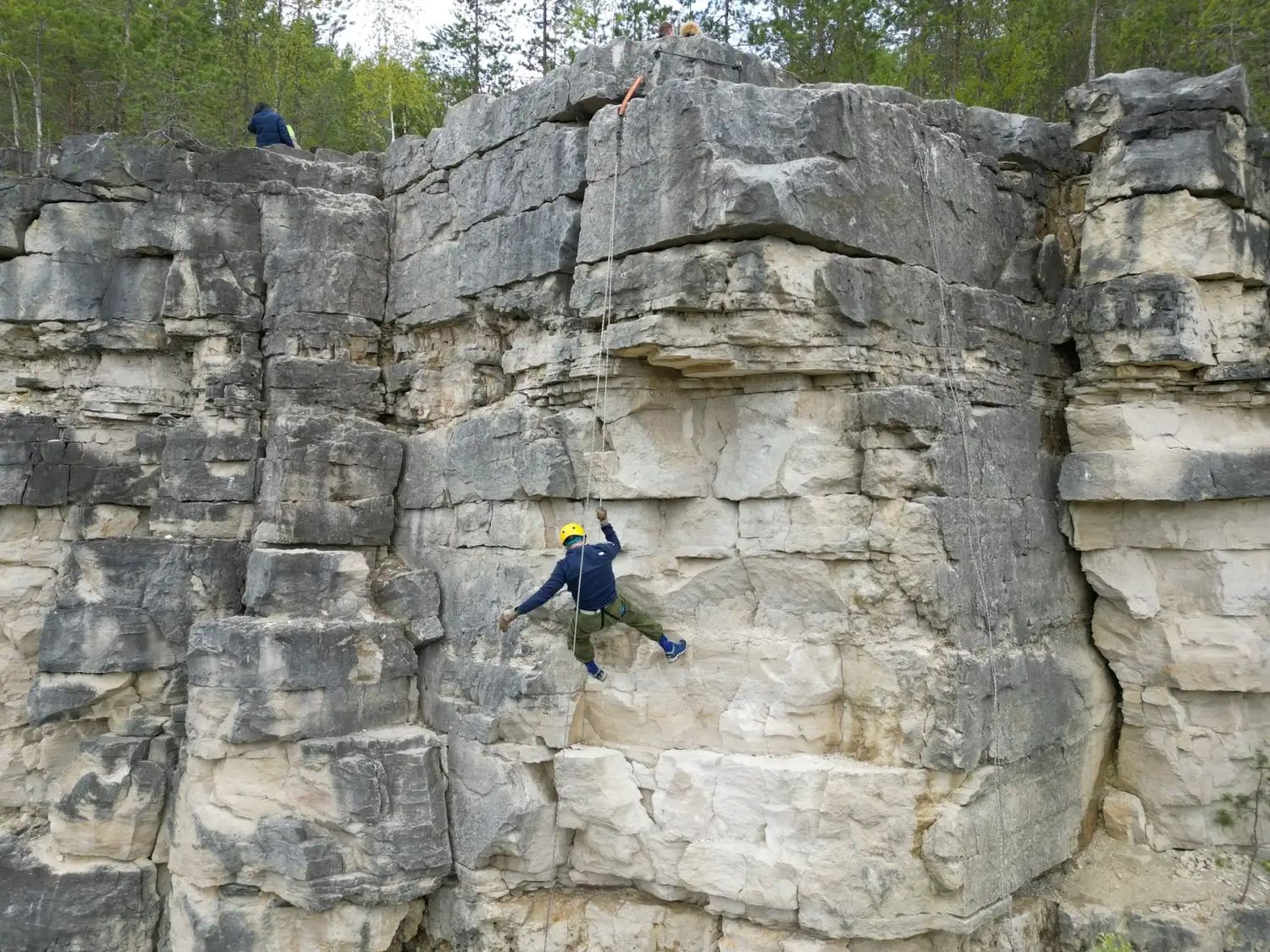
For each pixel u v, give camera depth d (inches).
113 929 442.6
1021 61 656.4
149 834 455.5
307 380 483.2
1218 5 601.0
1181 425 399.2
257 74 807.1
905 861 339.3
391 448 478.9
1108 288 395.9
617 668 396.2
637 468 380.5
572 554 353.4
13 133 745.6
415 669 435.5
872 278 352.5
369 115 861.8
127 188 508.1
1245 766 400.5
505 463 405.1
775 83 405.4
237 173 510.6
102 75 757.3
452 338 474.6
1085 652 425.1
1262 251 397.4
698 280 334.3
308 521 453.1
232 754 404.8
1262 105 577.3
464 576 429.4
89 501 501.0
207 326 489.1
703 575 380.8
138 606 464.1
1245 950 361.7
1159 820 410.3
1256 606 393.1
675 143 343.6
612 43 391.9
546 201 401.4
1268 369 382.6
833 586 363.3
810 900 342.3
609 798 375.9
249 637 402.0
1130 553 407.5
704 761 366.3
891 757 350.9
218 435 481.7
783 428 364.2
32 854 457.1
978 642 356.8
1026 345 415.8
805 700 363.3
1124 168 397.1
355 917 395.5
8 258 519.8
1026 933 369.7
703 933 375.9
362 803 393.7
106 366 514.0
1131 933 373.1
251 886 405.4
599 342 372.8
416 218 488.7
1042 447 422.3
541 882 394.0
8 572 498.9
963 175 399.9
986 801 351.3
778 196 321.7
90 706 460.8
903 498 354.9
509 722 391.2
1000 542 378.6
